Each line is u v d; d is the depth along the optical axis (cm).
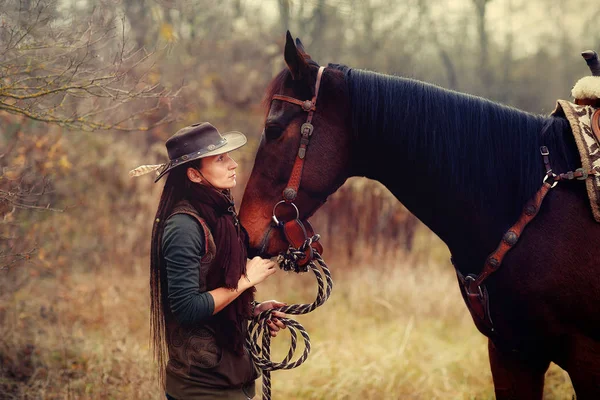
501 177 226
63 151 507
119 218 641
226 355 220
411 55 1315
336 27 1141
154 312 225
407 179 234
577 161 221
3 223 353
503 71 1609
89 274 586
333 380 393
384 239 694
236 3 895
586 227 213
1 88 291
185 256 211
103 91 323
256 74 824
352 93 229
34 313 468
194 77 773
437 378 405
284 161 227
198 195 220
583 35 1731
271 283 596
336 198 693
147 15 577
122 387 364
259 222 229
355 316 540
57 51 330
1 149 438
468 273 235
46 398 351
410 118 227
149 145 722
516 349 230
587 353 215
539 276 214
